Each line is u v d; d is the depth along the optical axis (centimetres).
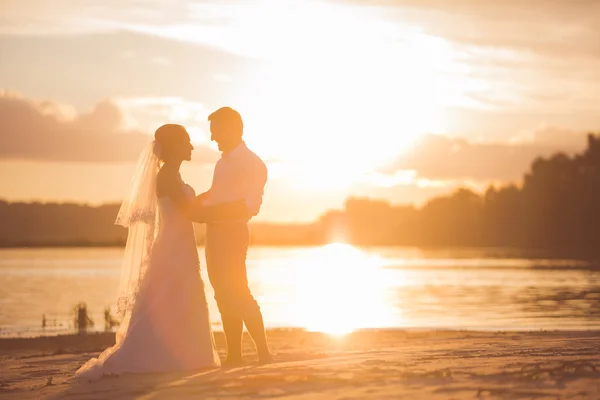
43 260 12694
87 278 6303
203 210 716
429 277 6256
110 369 704
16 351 1325
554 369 552
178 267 741
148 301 731
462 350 824
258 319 744
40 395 615
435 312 2725
